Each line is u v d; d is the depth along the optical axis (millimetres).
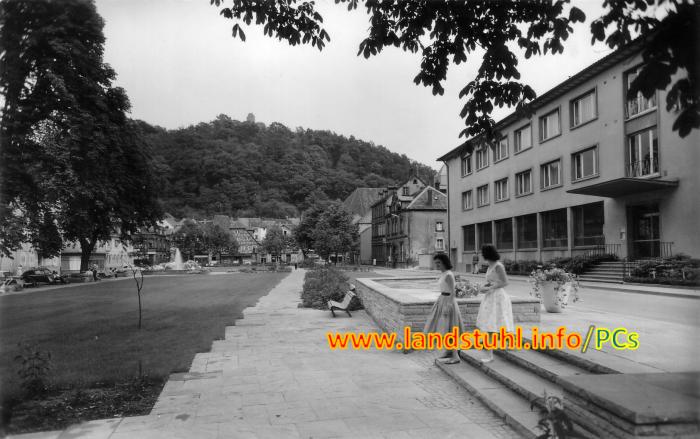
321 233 70750
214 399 6070
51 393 6441
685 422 3283
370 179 129500
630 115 23391
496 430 4953
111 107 31781
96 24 24484
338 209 71562
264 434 4871
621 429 3424
